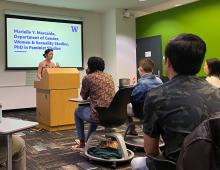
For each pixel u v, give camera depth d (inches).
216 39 207.3
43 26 268.2
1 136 70.9
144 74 119.6
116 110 105.3
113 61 285.6
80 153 125.6
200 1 218.5
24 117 226.2
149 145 48.0
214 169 31.5
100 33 301.7
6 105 252.4
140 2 256.4
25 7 259.4
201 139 32.1
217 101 42.5
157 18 263.1
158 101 44.4
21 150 76.1
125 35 286.5
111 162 107.3
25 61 259.9
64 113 173.5
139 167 52.9
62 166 108.2
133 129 142.2
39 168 106.0
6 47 249.4
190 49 43.7
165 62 47.4
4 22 249.1
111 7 276.2
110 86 113.1
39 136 160.1
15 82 256.1
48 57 203.2
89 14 296.4
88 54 297.4
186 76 45.0
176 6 241.9
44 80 172.2
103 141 127.0
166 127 43.4
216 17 206.2
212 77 103.5
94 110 110.6
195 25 224.4
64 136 159.5
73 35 285.6
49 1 248.8
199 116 41.1
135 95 115.9
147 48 277.6
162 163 45.3
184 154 33.4
